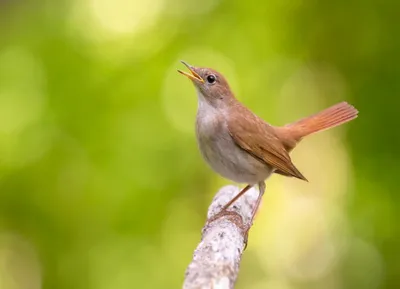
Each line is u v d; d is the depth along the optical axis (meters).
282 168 8.23
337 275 14.38
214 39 14.53
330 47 14.02
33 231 14.09
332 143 14.58
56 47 14.42
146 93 14.16
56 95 14.07
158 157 13.95
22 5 15.48
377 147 13.50
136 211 13.84
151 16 14.80
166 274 14.03
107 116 14.02
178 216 14.34
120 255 13.94
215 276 5.95
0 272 14.57
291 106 14.42
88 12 14.89
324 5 13.97
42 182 13.84
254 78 14.34
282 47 14.34
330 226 14.76
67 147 13.87
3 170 13.81
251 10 14.44
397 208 13.40
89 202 13.78
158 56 14.44
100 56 14.40
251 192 9.12
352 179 13.86
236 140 8.02
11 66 14.29
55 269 14.18
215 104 8.16
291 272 15.18
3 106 13.99
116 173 13.71
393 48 13.57
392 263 13.63
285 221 15.34
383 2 13.66
